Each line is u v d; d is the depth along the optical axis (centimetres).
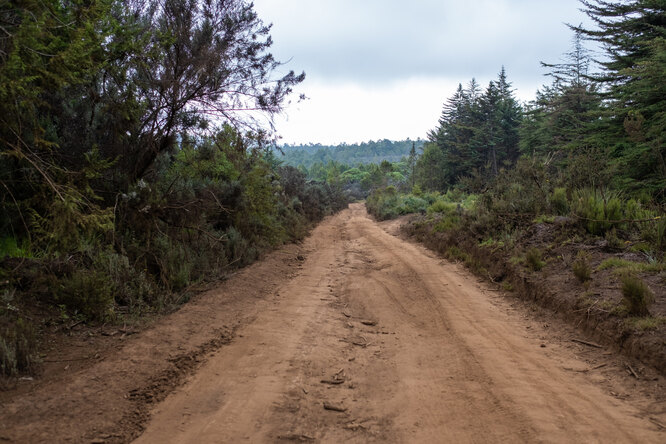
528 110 4769
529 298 773
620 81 2644
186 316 611
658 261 690
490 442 327
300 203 2367
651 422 351
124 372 412
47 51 482
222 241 994
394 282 963
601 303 595
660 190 1456
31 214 564
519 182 1373
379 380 461
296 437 332
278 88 954
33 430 299
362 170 14875
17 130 512
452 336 606
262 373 450
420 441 333
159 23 836
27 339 422
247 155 1115
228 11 898
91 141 745
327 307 759
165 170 988
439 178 6022
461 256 1188
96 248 661
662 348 452
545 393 412
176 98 827
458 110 8112
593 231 907
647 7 2459
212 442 314
